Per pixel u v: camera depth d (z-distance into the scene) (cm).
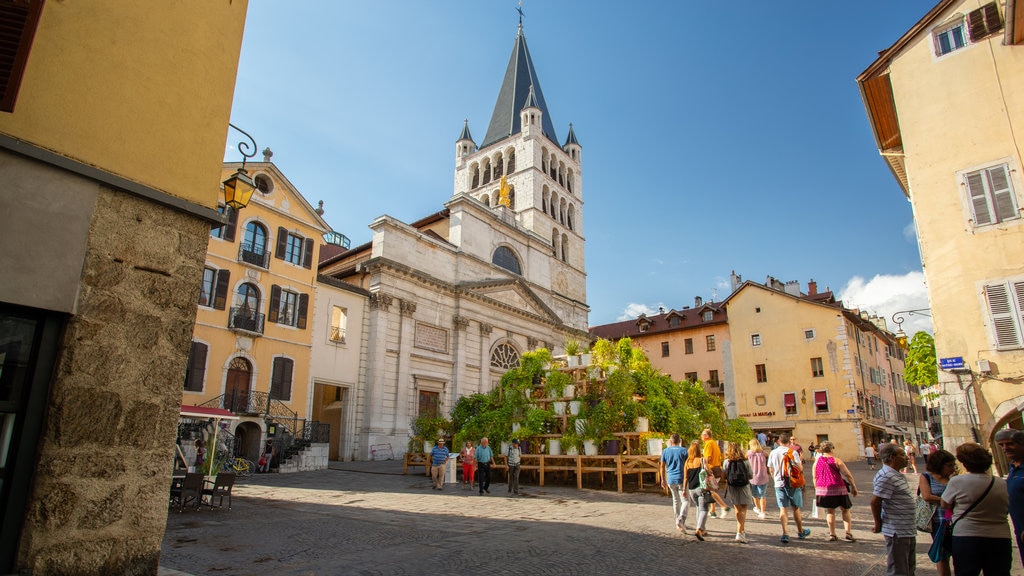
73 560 493
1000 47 1505
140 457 548
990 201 1440
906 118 1614
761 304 4453
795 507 984
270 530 1026
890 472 627
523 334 4450
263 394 2661
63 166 526
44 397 498
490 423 2120
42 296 500
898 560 604
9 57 462
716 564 779
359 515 1224
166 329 585
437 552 848
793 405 4138
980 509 500
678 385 2144
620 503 1474
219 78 689
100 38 580
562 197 5819
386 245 3525
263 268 2745
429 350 3644
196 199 633
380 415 3234
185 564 762
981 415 1359
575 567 758
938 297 1467
